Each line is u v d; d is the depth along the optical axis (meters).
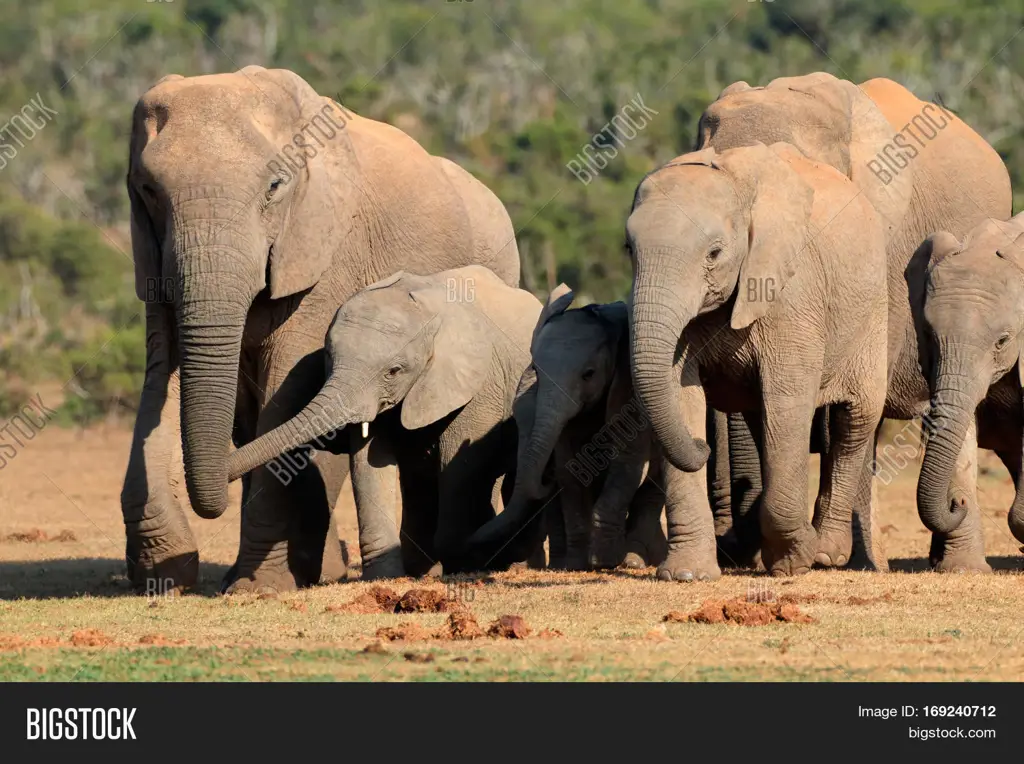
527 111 79.25
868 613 14.17
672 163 16.22
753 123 18.06
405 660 12.15
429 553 18.59
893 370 20.36
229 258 14.93
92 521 26.03
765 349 16.44
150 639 12.95
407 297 16.91
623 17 92.19
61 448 42.94
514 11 89.19
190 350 14.88
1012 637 13.09
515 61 82.81
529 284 54.84
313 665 11.98
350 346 16.36
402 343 16.59
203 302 14.82
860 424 17.58
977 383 17.36
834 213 16.89
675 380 15.55
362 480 17.03
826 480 17.98
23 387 54.06
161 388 16.25
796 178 16.31
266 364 16.52
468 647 12.62
